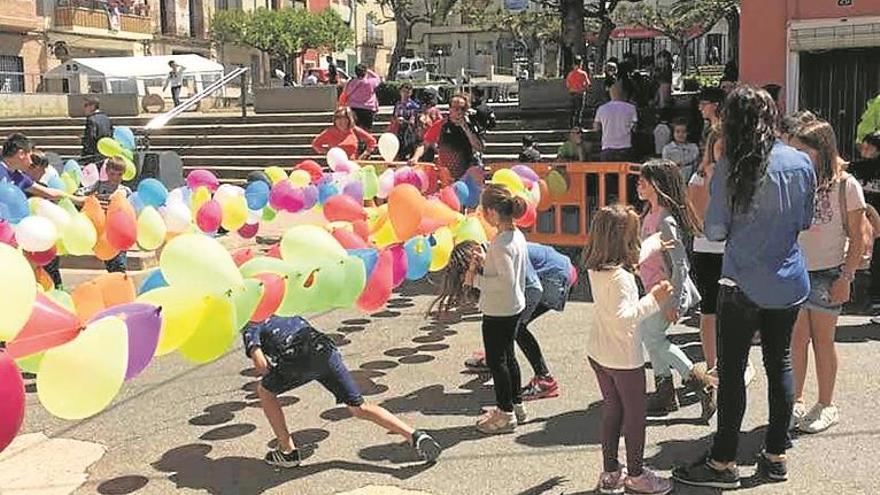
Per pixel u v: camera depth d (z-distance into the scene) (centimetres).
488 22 4634
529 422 535
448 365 659
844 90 1120
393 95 2333
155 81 3488
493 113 1802
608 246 420
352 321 798
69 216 677
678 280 503
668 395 535
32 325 351
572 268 592
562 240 987
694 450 484
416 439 475
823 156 482
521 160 1213
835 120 1127
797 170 411
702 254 554
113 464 494
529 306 543
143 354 384
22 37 3491
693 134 1072
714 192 419
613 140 1141
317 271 489
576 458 480
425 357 682
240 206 818
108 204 787
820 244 488
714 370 564
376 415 479
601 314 424
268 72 4716
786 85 1133
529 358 574
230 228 830
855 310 753
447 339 731
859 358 624
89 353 358
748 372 574
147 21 4094
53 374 357
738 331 421
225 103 3081
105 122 1516
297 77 4588
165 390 621
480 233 650
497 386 514
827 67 1127
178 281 418
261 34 4159
